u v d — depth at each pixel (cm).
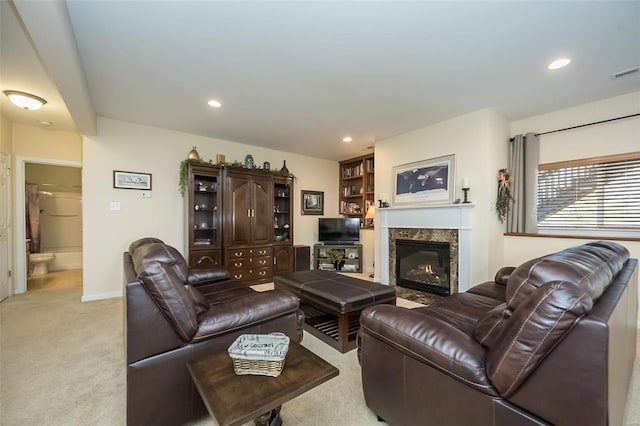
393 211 445
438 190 388
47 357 222
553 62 243
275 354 119
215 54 231
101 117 377
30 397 172
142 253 158
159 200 421
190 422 150
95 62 241
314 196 611
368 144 506
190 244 409
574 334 87
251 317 165
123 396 174
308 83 280
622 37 208
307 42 215
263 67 251
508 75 265
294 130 427
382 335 142
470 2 174
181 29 200
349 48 223
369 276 529
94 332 270
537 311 91
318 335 264
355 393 178
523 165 371
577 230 340
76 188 653
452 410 115
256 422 119
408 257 429
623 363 133
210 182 445
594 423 84
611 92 300
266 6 178
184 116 371
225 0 173
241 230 455
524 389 96
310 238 607
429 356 121
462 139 363
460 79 272
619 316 112
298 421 152
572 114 340
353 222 579
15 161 402
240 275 452
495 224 356
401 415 135
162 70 256
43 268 560
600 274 114
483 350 114
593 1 173
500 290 243
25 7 148
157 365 138
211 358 133
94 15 184
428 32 203
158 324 138
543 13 183
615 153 313
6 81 270
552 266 105
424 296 392
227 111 353
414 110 348
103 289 383
